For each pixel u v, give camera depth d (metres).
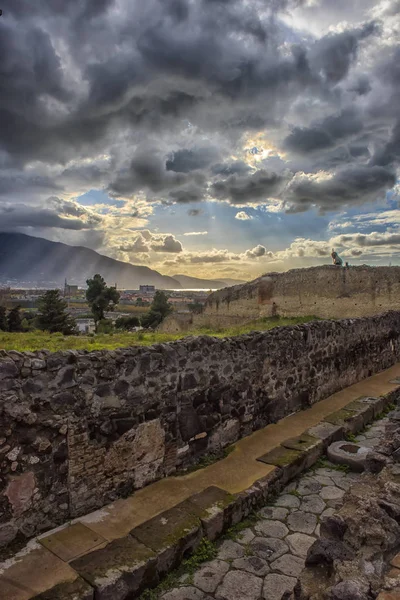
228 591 3.62
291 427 7.09
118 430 4.73
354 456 6.02
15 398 3.89
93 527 4.16
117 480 4.72
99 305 43.44
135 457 4.91
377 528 3.02
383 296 20.81
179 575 3.82
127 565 3.52
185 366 5.55
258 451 6.05
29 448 3.99
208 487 4.91
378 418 8.16
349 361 10.07
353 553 2.98
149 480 5.07
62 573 3.44
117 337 17.20
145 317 39.78
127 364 4.85
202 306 29.39
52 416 4.16
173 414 5.38
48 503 4.12
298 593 2.83
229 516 4.48
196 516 4.25
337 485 5.52
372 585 2.49
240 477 5.26
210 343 5.99
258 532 4.50
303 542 4.32
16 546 3.81
